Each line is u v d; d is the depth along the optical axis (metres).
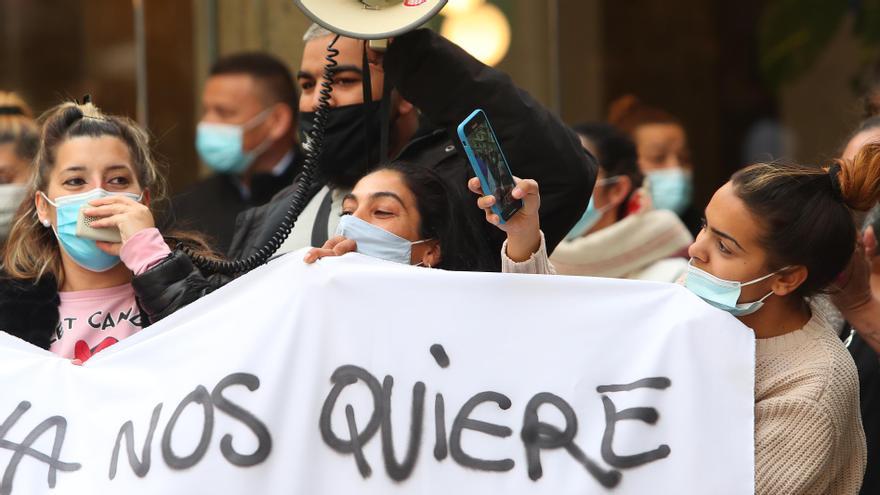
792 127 18.89
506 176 7.44
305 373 7.46
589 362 7.41
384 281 7.55
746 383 7.24
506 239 8.48
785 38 16.92
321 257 7.63
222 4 14.69
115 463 7.49
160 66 15.53
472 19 15.97
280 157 12.45
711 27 18.81
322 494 7.34
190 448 7.39
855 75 17.42
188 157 15.55
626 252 11.58
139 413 7.55
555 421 7.35
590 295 7.49
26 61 22.72
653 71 18.30
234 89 12.30
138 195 8.48
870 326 8.34
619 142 11.88
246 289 7.67
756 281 7.46
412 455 7.38
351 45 9.30
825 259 7.48
